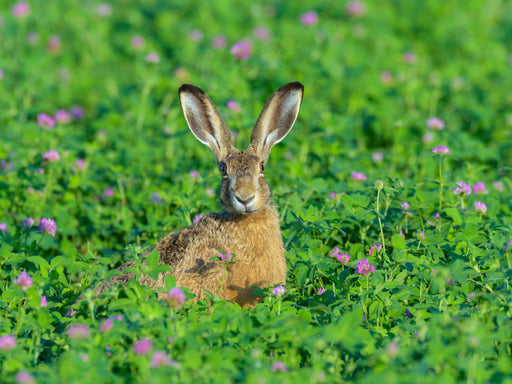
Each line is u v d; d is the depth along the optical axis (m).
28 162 14.15
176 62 21.14
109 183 14.86
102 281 10.57
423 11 25.58
